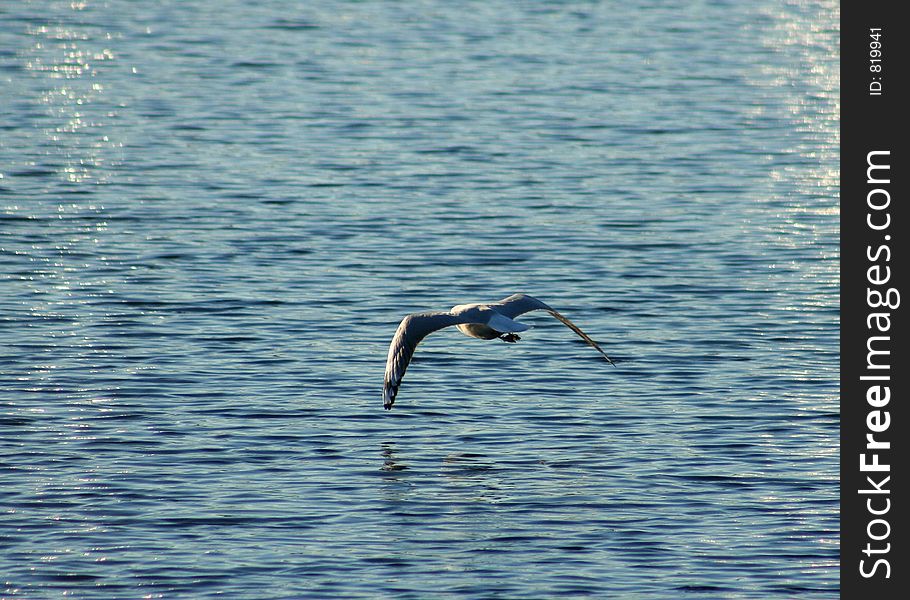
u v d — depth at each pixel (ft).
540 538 60.44
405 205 120.26
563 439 72.02
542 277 101.40
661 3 224.33
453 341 88.84
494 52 186.80
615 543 60.13
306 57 183.11
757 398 77.97
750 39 199.00
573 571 57.36
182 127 147.54
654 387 80.02
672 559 58.49
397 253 106.63
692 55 187.52
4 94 160.45
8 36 193.26
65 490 64.59
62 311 91.97
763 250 108.47
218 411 75.10
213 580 56.34
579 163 135.64
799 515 62.90
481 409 76.43
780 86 170.81
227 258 104.83
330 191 124.36
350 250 107.24
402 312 93.35
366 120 151.23
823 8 222.07
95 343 85.87
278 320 91.04
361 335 88.63
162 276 100.17
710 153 140.26
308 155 136.98
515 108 157.69
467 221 115.65
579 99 162.30
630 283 100.27
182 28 200.54
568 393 79.05
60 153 135.95
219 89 165.17
